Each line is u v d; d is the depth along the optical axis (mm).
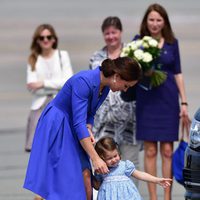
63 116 23016
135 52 28922
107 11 102562
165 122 29422
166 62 29422
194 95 52156
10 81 61250
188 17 96625
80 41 77688
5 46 78875
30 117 30875
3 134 43469
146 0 114875
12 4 113688
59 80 31188
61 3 113500
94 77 22609
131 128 29984
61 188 22750
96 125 29859
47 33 31406
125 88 22688
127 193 23281
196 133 24141
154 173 29812
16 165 36719
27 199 30844
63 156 22844
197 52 72500
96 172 23328
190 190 24094
